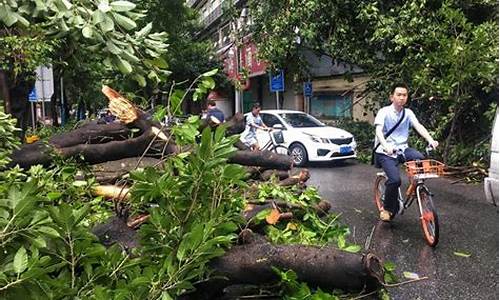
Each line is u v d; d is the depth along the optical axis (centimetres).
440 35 1103
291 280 274
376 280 276
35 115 2134
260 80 3300
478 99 1137
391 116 635
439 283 471
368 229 673
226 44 3397
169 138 352
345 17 1371
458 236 631
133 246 312
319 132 1344
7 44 443
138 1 412
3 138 362
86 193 383
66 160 419
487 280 477
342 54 1424
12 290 200
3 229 205
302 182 496
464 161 1128
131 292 226
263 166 478
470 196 880
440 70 1106
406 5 1218
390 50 1287
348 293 288
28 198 211
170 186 261
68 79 1622
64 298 222
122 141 422
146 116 425
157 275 241
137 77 393
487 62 1003
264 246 288
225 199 282
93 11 336
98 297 214
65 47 471
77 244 233
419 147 1202
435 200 854
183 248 236
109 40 345
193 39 3466
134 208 333
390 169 648
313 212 416
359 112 1970
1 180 304
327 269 276
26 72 652
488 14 1199
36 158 420
